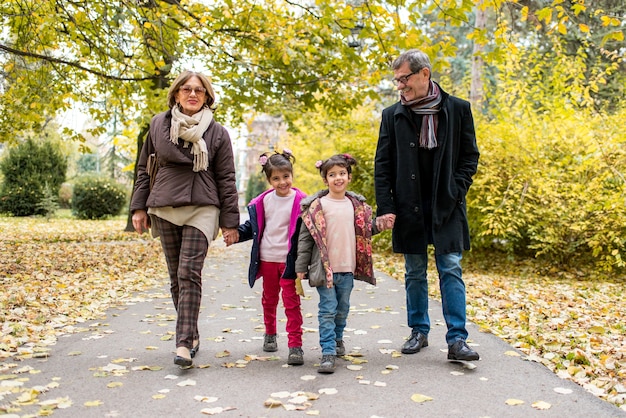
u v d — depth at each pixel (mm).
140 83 10562
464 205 4066
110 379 3504
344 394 3223
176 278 4051
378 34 7781
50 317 5500
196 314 3795
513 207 9219
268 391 3287
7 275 8039
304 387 3363
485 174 9312
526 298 6969
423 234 4059
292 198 4219
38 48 10086
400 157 4055
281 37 9867
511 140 9508
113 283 7961
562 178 9344
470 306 6328
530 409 2980
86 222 25062
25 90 10375
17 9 9477
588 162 8891
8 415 2795
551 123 9883
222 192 3982
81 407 2986
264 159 4238
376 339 4629
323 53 11562
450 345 3787
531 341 4488
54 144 28562
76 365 3836
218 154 3975
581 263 9898
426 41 7605
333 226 3895
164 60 9930
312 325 5270
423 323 4250
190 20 10094
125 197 29797
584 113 9945
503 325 5254
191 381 3445
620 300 7035
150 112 10695
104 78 10031
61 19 9117
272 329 4281
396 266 10250
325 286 3832
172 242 3994
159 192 3840
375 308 6059
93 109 11453
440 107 4016
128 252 12023
